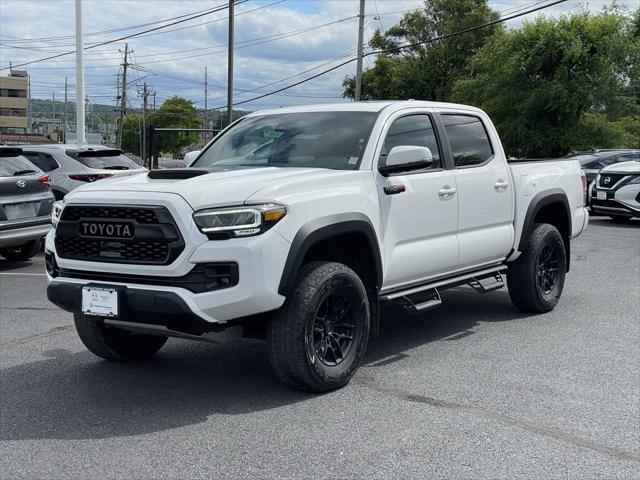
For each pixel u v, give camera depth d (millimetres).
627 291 8562
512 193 6805
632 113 36562
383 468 3766
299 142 5723
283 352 4652
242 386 5145
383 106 5797
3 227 10242
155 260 4418
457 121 6402
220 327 4617
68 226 4711
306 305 4637
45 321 7402
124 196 4520
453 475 3682
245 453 3971
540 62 34750
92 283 4613
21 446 4121
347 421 4426
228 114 35156
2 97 125562
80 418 4559
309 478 3658
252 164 5676
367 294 5340
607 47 33781
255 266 4363
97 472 3760
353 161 5336
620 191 15570
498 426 4336
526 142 35625
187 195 4414
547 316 7266
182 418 4527
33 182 10750
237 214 4367
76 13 22234
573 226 7734
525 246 7047
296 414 4555
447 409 4625
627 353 5910
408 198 5531
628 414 4539
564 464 3814
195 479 3660
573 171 7781
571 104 33969
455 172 6102
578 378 5254
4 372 5590
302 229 4605
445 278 6250
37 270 10938
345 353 5012
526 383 5141
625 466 3795
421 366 5562
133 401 4867
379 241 5262
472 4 55156
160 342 5902
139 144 99875
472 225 6273
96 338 5484
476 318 7211
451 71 55000
